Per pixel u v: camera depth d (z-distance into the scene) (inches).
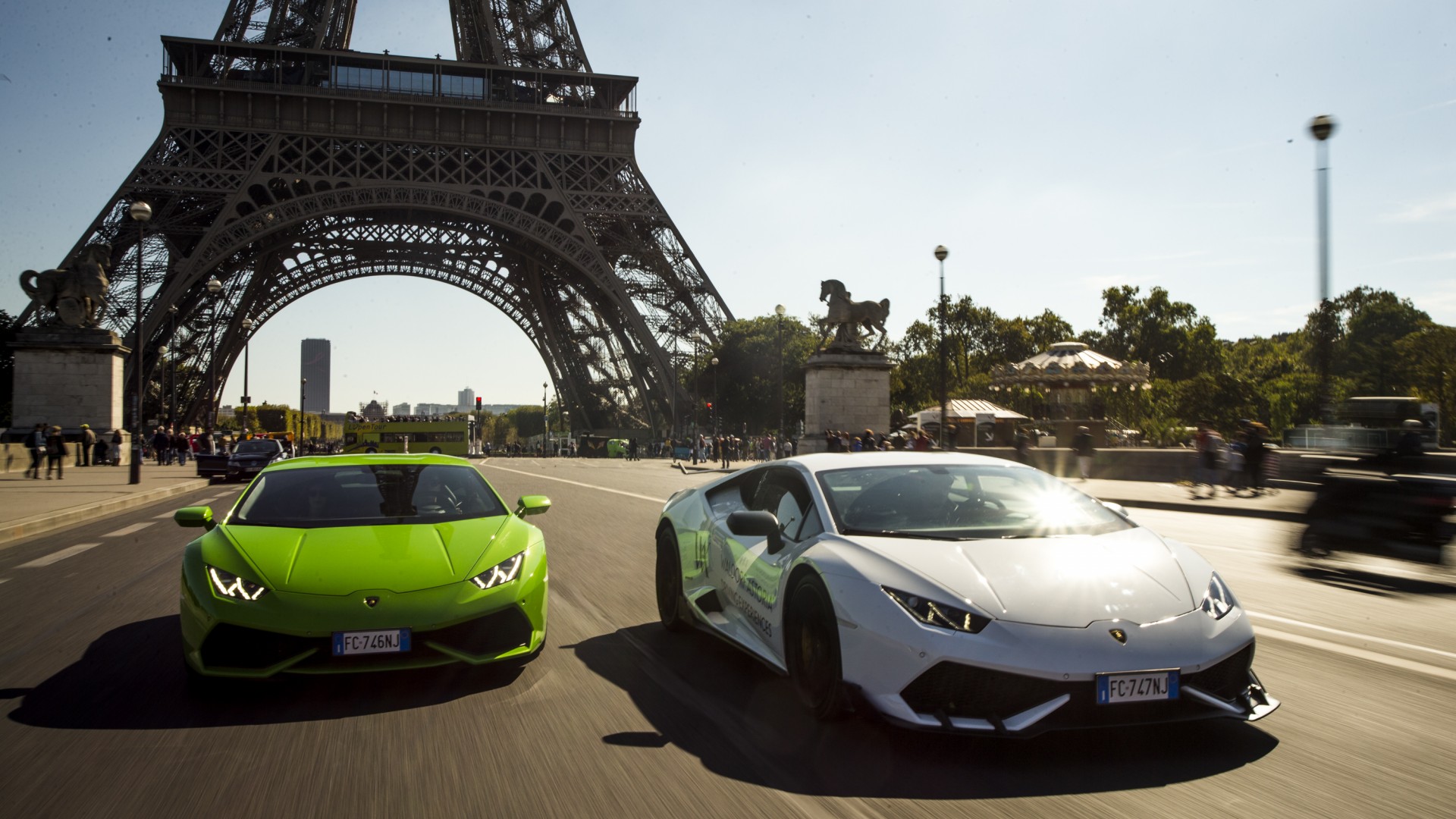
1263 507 761.0
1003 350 4301.2
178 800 158.4
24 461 1430.9
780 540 222.5
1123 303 4249.5
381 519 253.8
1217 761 172.7
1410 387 2778.1
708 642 282.2
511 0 2544.3
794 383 3225.9
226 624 207.5
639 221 2332.7
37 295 1734.7
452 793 161.0
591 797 158.7
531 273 2962.6
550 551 505.0
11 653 271.1
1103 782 162.9
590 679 236.2
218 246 2038.6
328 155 2192.4
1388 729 191.8
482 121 2279.8
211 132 2145.7
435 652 216.7
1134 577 182.4
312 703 216.7
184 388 2915.8
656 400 2792.8
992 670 162.6
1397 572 429.4
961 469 235.0
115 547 543.8
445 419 2817.4
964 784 162.2
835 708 186.7
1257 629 297.1
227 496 1018.1
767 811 151.6
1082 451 1144.8
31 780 168.1
